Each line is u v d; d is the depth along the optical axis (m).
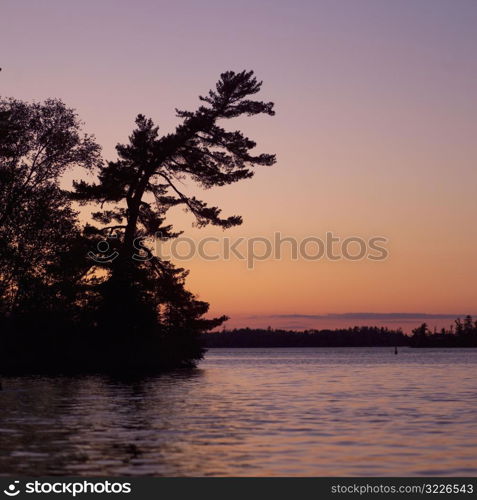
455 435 22.30
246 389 41.59
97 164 55.22
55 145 53.62
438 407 31.09
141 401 32.94
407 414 28.19
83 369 59.22
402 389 42.78
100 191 59.69
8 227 53.25
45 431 22.77
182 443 20.55
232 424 24.81
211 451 19.28
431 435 22.30
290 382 49.75
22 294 54.72
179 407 30.36
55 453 18.88
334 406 31.39
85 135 55.03
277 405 31.64
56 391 38.16
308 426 24.38
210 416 27.19
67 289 56.03
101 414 27.52
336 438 21.62
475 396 37.28
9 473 16.70
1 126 51.34
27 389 39.50
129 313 59.72
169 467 17.28
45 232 54.06
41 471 16.84
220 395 36.78
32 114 54.06
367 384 47.97
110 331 59.59
